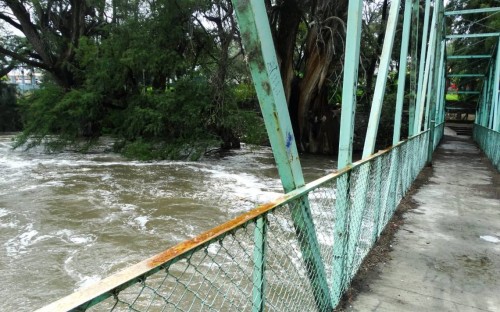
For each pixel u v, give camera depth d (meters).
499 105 13.73
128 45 16.69
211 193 10.06
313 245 2.24
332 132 19.98
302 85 18.92
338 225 2.77
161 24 15.77
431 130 10.70
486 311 2.96
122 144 17.56
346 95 2.82
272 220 3.53
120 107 18.39
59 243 6.32
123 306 4.01
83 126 17.81
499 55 14.48
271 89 1.74
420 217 5.47
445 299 3.12
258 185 11.29
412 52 7.50
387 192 4.79
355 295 3.11
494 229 5.01
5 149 19.09
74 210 8.24
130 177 12.19
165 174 12.87
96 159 16.06
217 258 5.02
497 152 10.73
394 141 5.74
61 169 13.48
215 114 16.16
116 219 7.63
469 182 8.39
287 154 1.90
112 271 5.31
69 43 21.30
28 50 22.95
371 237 4.01
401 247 4.25
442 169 10.29
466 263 3.86
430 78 10.66
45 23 22.08
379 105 3.94
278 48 17.89
